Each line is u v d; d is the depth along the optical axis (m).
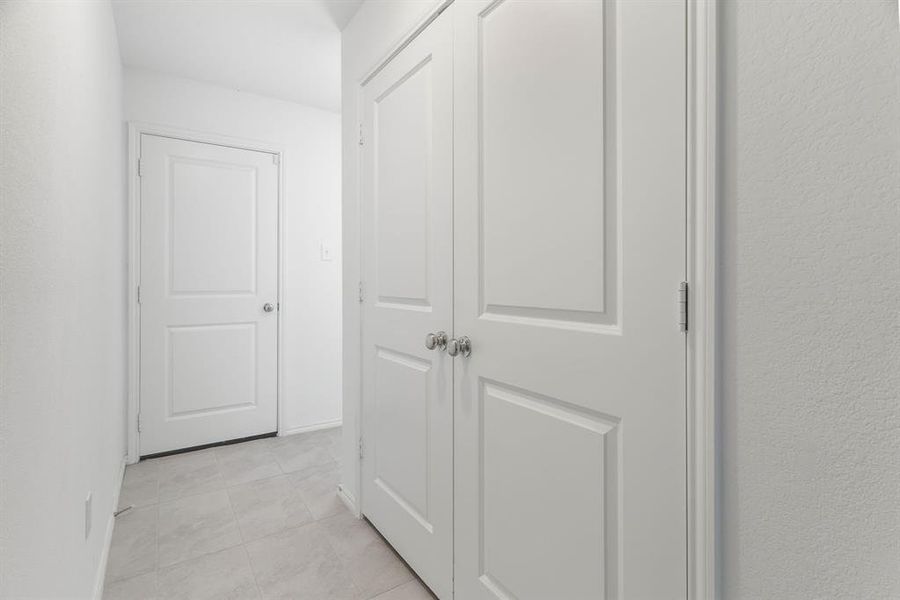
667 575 0.82
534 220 1.09
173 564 1.67
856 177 0.59
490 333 1.24
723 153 0.73
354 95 2.03
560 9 1.01
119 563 1.67
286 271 3.11
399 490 1.71
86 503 1.30
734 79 0.71
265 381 3.05
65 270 1.04
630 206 0.87
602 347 0.93
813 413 0.64
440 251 1.44
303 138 3.15
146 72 2.64
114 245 2.20
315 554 1.74
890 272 0.57
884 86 0.57
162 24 2.17
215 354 2.88
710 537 0.74
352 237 2.05
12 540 0.66
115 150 2.23
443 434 1.44
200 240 2.82
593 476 0.96
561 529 1.04
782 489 0.67
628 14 0.87
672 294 0.80
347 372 2.12
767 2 0.67
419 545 1.57
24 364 0.72
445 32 1.40
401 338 1.68
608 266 0.92
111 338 2.03
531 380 1.11
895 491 0.57
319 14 2.07
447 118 1.40
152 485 2.32
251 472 2.50
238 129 2.91
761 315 0.69
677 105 0.78
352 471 2.08
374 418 1.90
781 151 0.66
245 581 1.58
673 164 0.79
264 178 3.02
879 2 0.57
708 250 0.74
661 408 0.82
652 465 0.84
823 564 0.63
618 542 0.92
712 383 0.73
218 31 2.23
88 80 1.37
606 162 0.92
